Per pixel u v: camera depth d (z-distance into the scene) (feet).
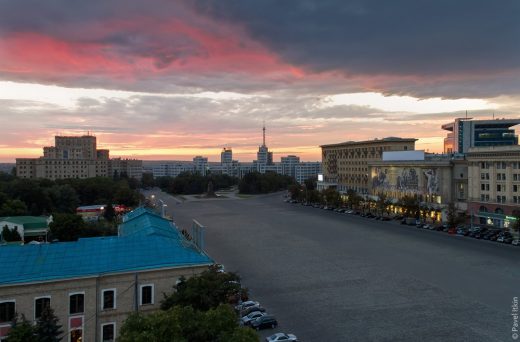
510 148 319.88
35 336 100.12
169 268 134.31
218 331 89.20
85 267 128.16
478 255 240.32
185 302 114.32
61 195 433.07
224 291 120.88
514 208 312.09
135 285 130.31
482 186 345.72
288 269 215.31
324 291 178.50
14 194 392.68
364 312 153.38
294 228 358.43
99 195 531.91
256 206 583.99
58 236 247.09
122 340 81.97
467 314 149.28
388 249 261.65
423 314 150.10
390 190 470.80
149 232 167.22
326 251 258.16
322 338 132.26
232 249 266.77
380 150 567.18
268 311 156.25
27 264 125.49
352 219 417.28
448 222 333.62
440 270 208.13
